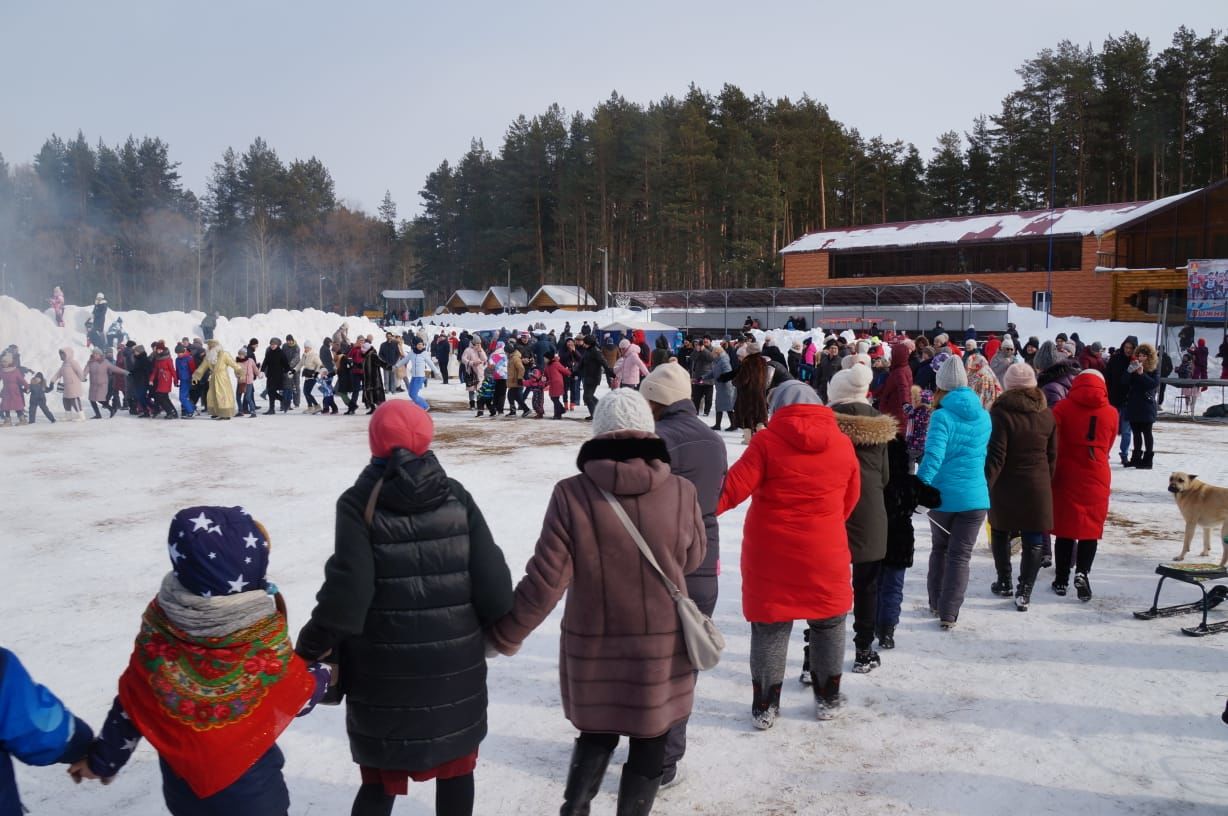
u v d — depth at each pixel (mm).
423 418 2908
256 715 2410
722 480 4023
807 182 72625
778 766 4082
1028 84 68812
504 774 4031
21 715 2156
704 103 80562
